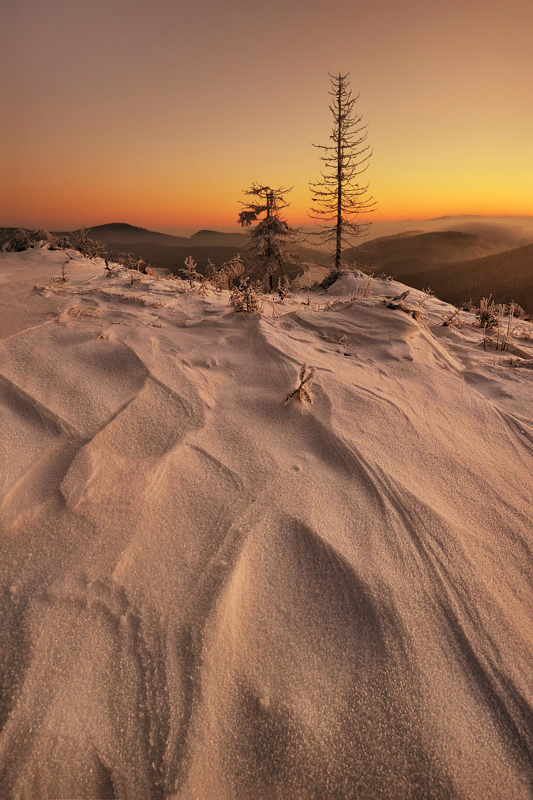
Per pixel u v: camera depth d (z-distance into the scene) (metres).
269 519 1.76
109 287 4.82
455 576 1.67
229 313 4.18
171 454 2.03
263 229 22.12
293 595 1.53
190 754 1.11
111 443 2.02
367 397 2.85
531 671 1.42
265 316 4.30
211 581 1.49
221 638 1.34
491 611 1.58
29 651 1.23
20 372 2.45
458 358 4.32
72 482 1.76
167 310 4.20
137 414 2.26
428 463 2.33
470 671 1.40
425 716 1.26
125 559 1.51
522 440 2.75
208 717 1.18
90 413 2.20
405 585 1.60
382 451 2.32
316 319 4.42
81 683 1.19
